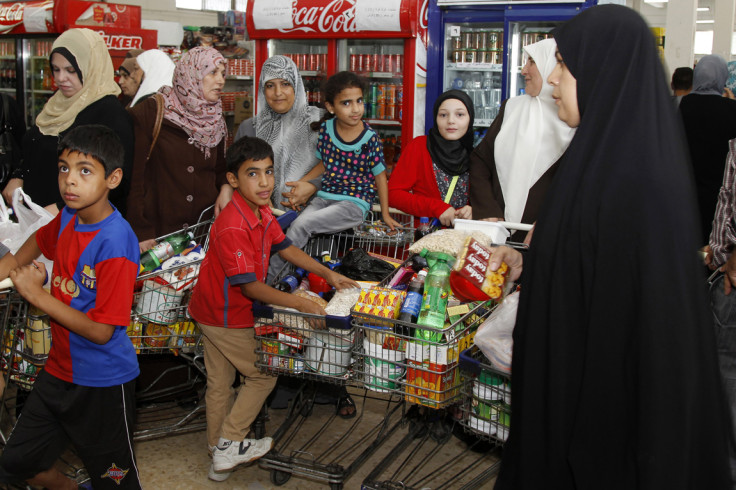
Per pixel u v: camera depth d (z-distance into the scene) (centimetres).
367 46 614
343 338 241
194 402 363
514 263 218
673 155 158
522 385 173
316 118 372
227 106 789
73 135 212
